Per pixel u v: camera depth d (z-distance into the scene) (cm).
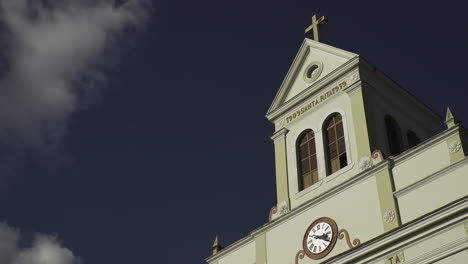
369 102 2962
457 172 2391
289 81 3344
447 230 2297
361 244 2503
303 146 3128
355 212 2638
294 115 3238
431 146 2520
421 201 2453
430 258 2298
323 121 3066
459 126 2456
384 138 2911
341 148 2936
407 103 3209
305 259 2730
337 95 3066
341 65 3089
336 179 2844
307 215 2819
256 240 2977
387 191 2566
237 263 3027
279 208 2991
